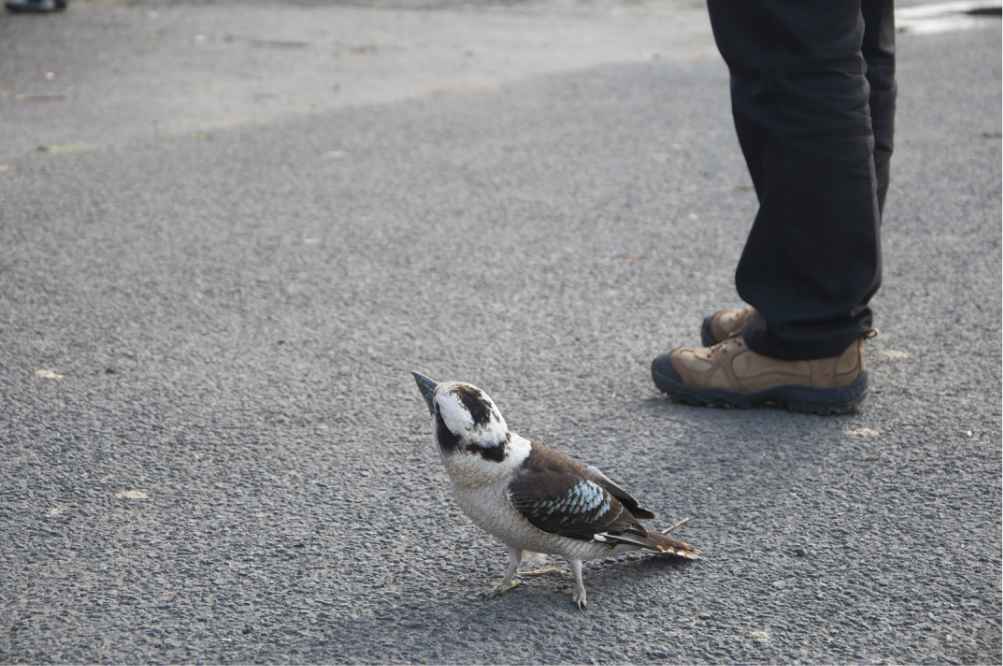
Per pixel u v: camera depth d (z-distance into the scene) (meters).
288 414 3.67
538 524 2.47
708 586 2.65
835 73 3.28
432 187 6.59
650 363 4.16
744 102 3.45
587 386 3.94
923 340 4.29
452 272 5.17
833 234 3.43
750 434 3.55
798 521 2.96
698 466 3.31
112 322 4.46
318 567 2.73
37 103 8.66
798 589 2.62
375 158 7.22
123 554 2.77
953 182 6.49
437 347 4.29
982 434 3.47
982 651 2.36
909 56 10.46
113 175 6.72
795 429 3.58
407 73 10.09
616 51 11.36
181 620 2.48
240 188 6.52
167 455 3.34
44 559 2.74
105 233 5.62
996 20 12.64
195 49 11.12
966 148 7.22
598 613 2.54
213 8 13.80
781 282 3.57
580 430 3.58
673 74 9.98
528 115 8.43
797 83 3.30
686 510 3.04
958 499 3.05
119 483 3.16
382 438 3.50
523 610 2.56
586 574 2.74
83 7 13.42
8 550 2.77
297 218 5.97
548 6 14.61
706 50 11.34
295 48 11.27
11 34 11.53
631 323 4.55
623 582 2.69
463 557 2.81
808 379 3.65
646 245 5.56
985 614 2.50
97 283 4.91
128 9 13.46
